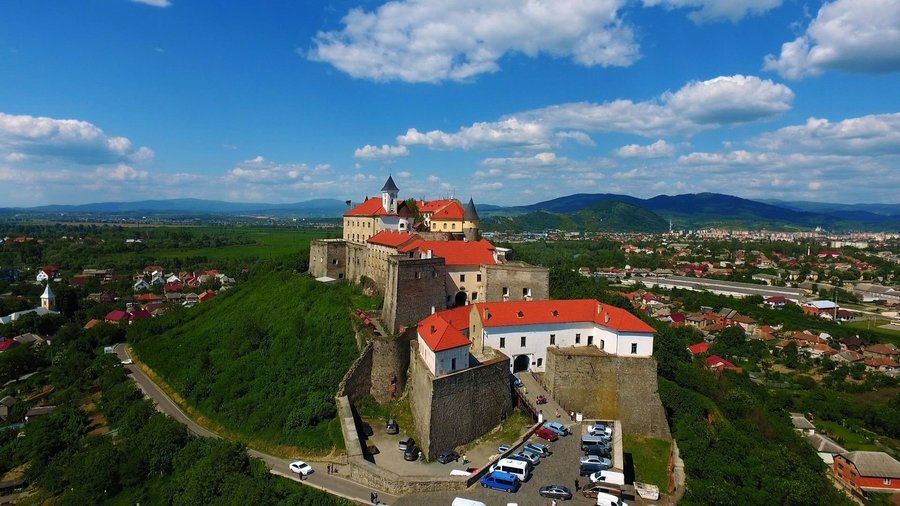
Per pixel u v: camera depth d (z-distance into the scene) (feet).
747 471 258.16
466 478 220.23
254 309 484.33
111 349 517.14
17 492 325.83
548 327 329.11
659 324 514.68
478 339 319.68
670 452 277.23
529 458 230.48
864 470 335.88
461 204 548.72
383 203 516.73
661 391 344.90
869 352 618.03
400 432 293.23
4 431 374.43
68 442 353.72
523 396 301.02
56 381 453.99
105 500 292.20
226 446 279.49
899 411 440.04
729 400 382.01
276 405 334.65
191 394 382.83
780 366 588.09
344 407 299.38
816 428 430.61
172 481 281.74
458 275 402.11
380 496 228.63
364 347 338.54
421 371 281.74
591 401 304.50
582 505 199.93
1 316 648.79
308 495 223.71
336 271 515.91
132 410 362.53
